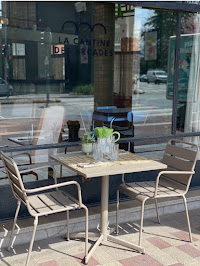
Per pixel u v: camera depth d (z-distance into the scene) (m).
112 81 4.82
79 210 4.29
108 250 3.69
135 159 3.80
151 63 4.97
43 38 4.31
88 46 4.66
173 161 4.09
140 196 3.69
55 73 4.44
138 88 4.97
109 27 4.79
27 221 3.93
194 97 5.22
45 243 3.80
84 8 4.57
